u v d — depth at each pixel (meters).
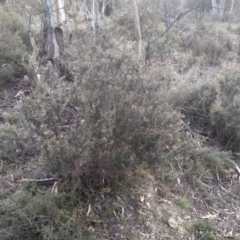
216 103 3.54
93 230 2.35
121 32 5.03
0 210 2.26
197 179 3.12
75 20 4.75
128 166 2.45
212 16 12.63
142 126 2.37
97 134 2.26
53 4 3.94
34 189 2.39
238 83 3.90
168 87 3.04
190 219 2.73
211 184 3.19
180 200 2.83
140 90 2.39
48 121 2.17
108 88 2.25
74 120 2.42
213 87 3.89
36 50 4.11
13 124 3.04
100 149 2.30
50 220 2.22
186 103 3.86
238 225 2.80
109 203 2.54
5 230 2.11
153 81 2.50
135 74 2.47
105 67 2.37
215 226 2.74
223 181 3.26
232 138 3.64
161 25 7.00
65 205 2.35
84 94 2.26
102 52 2.55
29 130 2.40
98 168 2.45
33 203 2.16
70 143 2.20
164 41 5.95
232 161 3.38
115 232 2.39
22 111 2.36
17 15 5.03
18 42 4.37
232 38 8.22
